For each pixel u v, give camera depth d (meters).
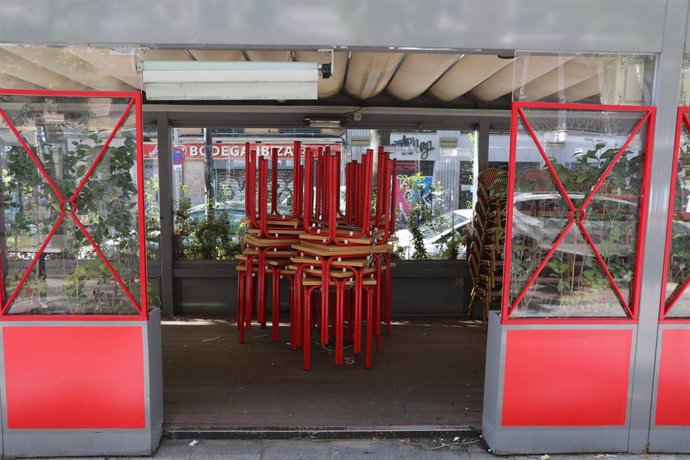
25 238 2.69
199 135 5.30
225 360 4.09
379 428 3.02
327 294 3.76
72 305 2.74
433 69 3.75
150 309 2.85
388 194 4.05
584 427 2.85
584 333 2.79
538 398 2.81
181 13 2.54
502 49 2.65
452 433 3.02
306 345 3.88
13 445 2.75
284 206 5.46
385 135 5.36
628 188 2.78
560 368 2.80
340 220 4.54
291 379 3.73
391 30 2.60
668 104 2.71
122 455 2.79
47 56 2.62
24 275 2.70
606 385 2.83
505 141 5.32
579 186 2.76
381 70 3.80
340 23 2.58
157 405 2.87
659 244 2.77
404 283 5.41
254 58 3.57
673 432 2.89
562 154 2.73
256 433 2.97
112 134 2.64
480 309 5.38
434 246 5.49
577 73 2.73
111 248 2.72
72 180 2.67
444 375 3.84
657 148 2.72
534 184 2.74
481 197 4.98
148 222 5.26
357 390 3.56
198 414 3.17
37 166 2.63
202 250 5.43
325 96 4.89
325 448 2.89
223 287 5.38
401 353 4.29
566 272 2.80
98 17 2.52
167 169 5.14
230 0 2.54
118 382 2.73
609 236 2.79
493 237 4.77
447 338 4.69
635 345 2.82
